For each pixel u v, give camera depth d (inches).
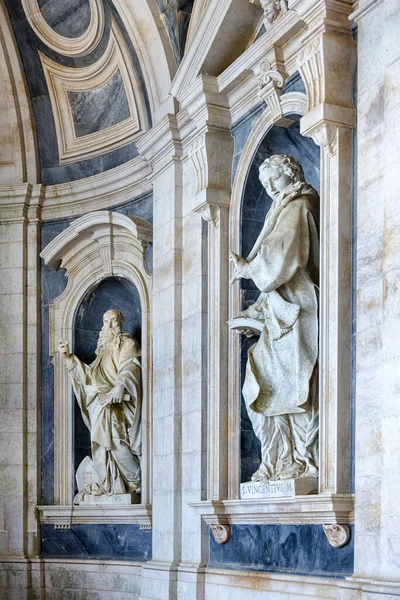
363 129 463.2
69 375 773.9
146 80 696.4
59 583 762.2
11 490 786.8
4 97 816.9
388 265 430.0
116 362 744.3
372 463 434.3
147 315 722.2
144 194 743.1
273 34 533.3
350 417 464.8
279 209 533.0
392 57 441.4
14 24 800.9
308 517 482.3
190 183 644.1
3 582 772.0
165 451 643.5
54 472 786.8
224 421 587.2
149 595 631.2
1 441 796.0
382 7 455.8
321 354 478.3
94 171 792.9
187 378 630.5
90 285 786.8
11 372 804.0
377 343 439.5
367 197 455.2
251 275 530.9
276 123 555.2
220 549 581.9
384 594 406.9
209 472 593.6
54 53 790.5
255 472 565.0
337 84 485.1
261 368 539.8
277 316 521.0
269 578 518.0
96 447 739.4
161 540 639.1
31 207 816.3
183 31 666.8
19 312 810.2
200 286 620.1
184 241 650.2
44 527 781.9
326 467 468.4
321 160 488.4
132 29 690.8
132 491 724.7
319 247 521.3
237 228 599.8
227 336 596.7
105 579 729.0
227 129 614.5
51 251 796.6
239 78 585.3
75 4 754.2
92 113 792.9
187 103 626.5
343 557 463.2
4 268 816.9
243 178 596.7
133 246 745.6
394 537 411.8
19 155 821.2
